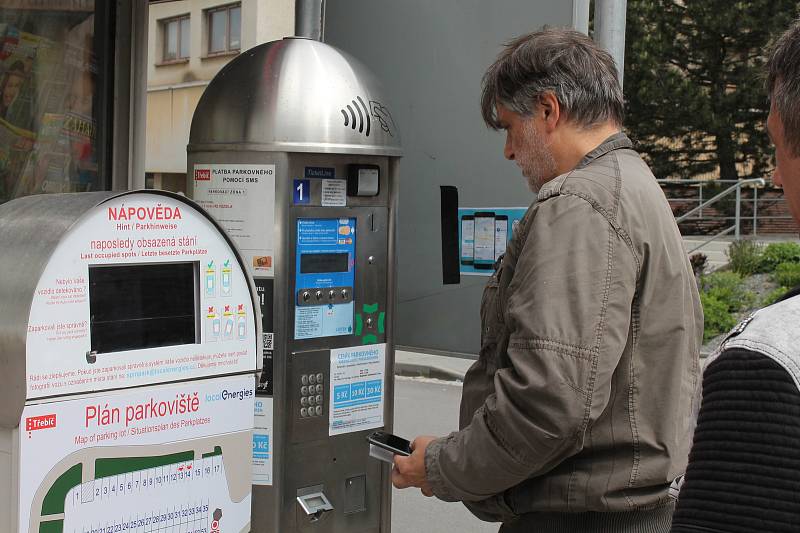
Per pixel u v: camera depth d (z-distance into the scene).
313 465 3.09
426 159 6.08
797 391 1.05
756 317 1.16
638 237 1.83
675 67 20.16
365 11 6.20
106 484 2.17
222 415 2.41
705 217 19.06
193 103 10.72
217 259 2.39
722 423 1.09
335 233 3.04
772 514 1.03
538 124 2.05
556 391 1.71
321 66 2.96
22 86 4.14
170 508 2.31
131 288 2.21
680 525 1.10
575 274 1.76
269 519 3.00
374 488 3.26
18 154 4.13
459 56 5.90
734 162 20.55
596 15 3.97
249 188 2.91
